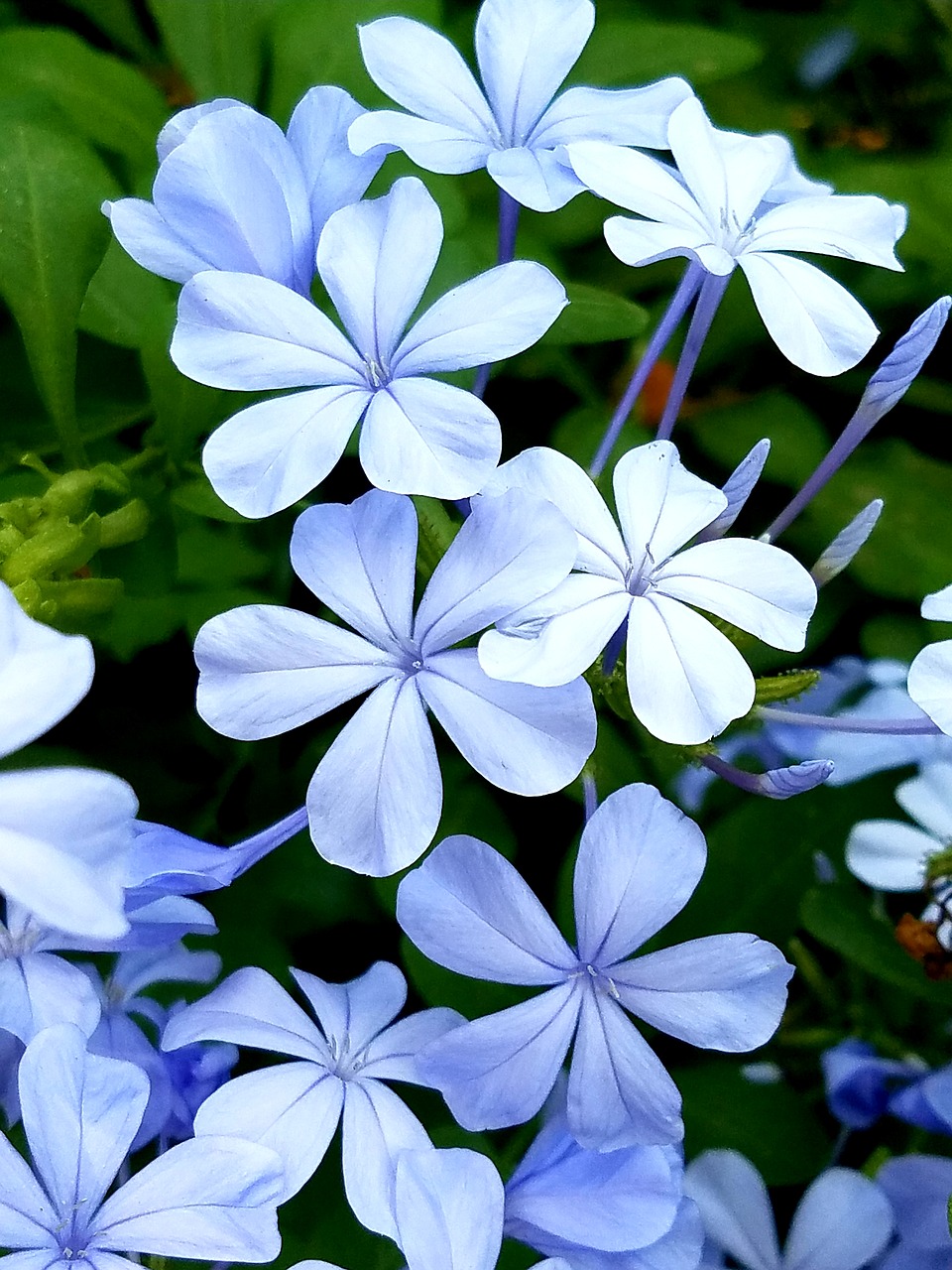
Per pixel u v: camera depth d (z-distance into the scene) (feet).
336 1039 0.44
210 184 0.43
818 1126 0.52
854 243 0.44
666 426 0.47
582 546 0.41
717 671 0.40
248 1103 0.41
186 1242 0.39
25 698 0.36
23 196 0.50
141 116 0.57
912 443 0.69
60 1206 0.39
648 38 0.63
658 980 0.42
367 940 0.56
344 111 0.45
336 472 0.59
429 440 0.40
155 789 0.57
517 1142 0.48
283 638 0.41
